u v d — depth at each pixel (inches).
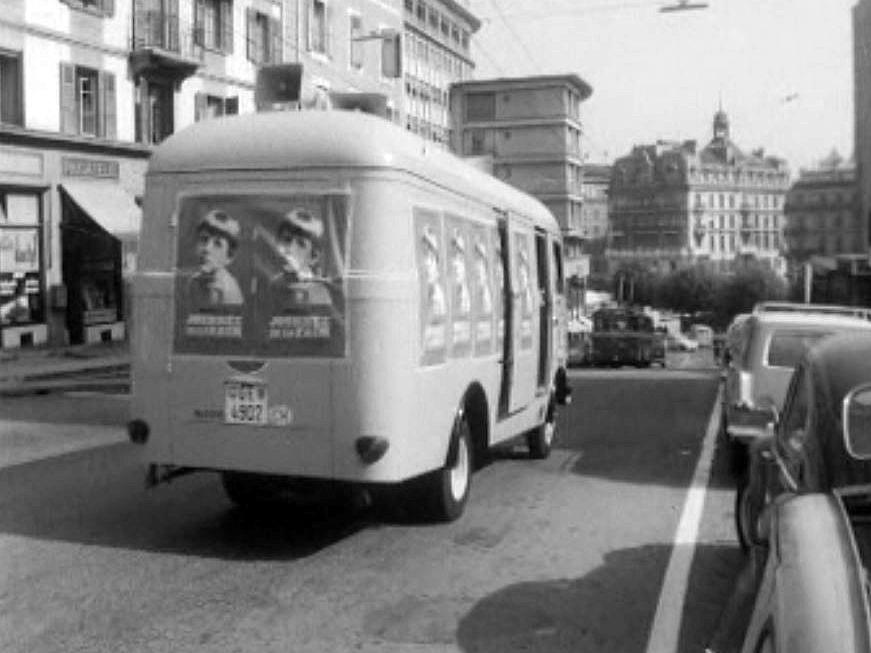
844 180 7101.4
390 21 2096.5
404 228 290.4
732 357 519.5
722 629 223.9
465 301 338.6
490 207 376.2
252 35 1515.7
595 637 218.1
